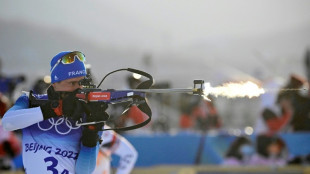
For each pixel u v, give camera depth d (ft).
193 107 121.70
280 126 102.12
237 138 103.50
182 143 103.60
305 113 102.32
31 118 38.29
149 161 102.12
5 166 99.14
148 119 40.75
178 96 143.74
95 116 38.34
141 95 39.24
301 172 97.40
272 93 101.65
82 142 39.19
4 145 98.53
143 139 102.47
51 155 39.65
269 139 102.47
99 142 41.04
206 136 103.71
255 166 102.12
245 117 152.56
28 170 40.24
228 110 153.69
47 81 50.96
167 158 102.78
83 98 38.73
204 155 103.40
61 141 39.83
